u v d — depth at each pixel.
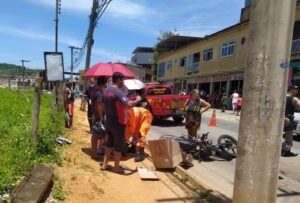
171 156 7.73
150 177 6.98
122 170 7.31
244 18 36.09
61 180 6.17
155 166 7.84
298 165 9.31
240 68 32.69
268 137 4.10
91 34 20.06
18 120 11.84
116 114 7.04
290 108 9.91
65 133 11.42
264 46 3.99
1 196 4.95
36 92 7.96
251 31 4.10
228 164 9.14
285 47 4.01
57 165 7.06
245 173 4.20
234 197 4.34
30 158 6.74
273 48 3.98
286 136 10.11
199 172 8.24
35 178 5.52
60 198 5.43
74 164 7.39
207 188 6.41
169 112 17.23
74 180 6.33
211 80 41.12
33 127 7.95
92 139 8.22
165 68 57.41
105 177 6.81
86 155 8.49
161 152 7.76
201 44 42.25
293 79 26.08
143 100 9.26
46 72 8.44
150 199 5.95
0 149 7.09
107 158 7.32
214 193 6.29
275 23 3.95
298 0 25.31
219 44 37.44
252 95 4.10
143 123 8.57
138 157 8.48
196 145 9.34
